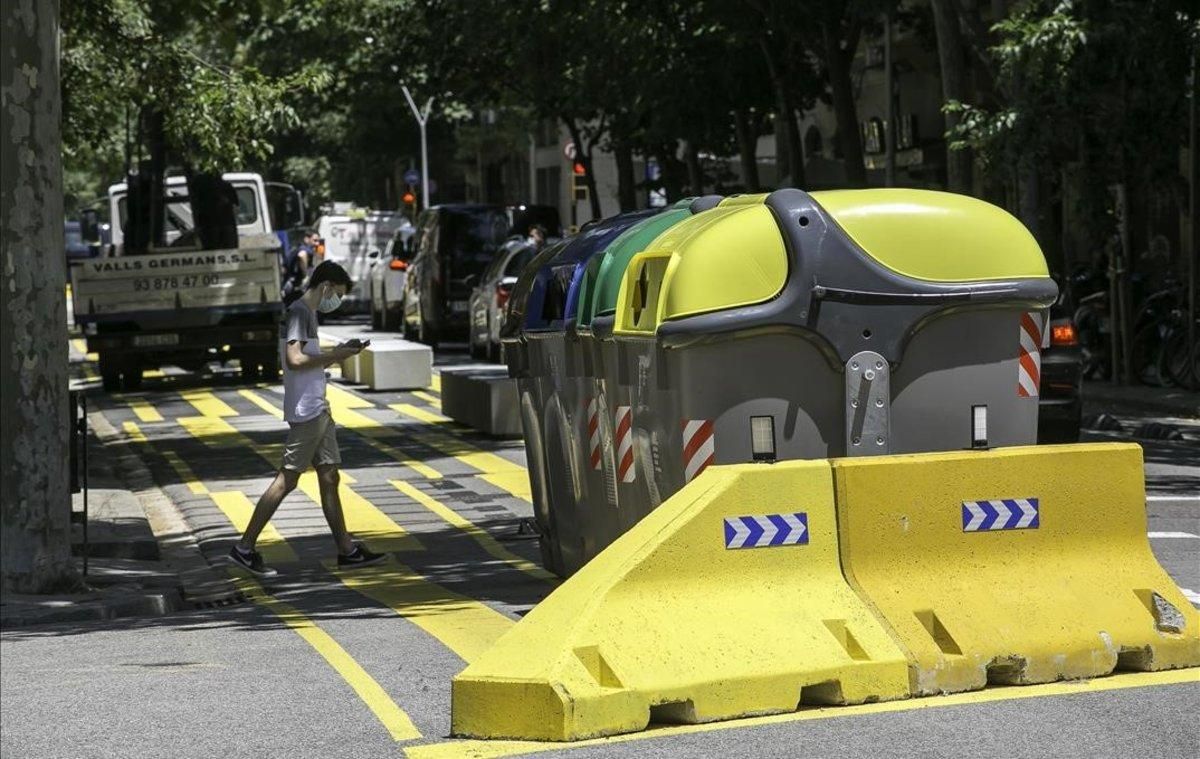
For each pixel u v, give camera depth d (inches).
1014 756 468.8
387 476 1310.3
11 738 544.4
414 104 4667.8
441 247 2694.4
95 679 640.4
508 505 1154.7
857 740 489.7
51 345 888.9
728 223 615.2
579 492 761.0
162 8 1601.9
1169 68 1626.5
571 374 756.0
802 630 535.5
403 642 687.1
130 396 2098.9
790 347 616.4
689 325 607.2
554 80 3122.5
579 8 2635.3
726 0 2247.8
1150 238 2274.9
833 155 3511.3
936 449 629.3
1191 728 494.6
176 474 1382.9
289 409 938.7
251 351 2177.7
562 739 498.3
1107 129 1705.2
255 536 941.2
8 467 879.1
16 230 882.8
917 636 544.4
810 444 618.8
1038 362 637.9
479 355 2502.5
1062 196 2092.8
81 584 888.9
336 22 3272.6
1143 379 1802.4
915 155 3019.2
